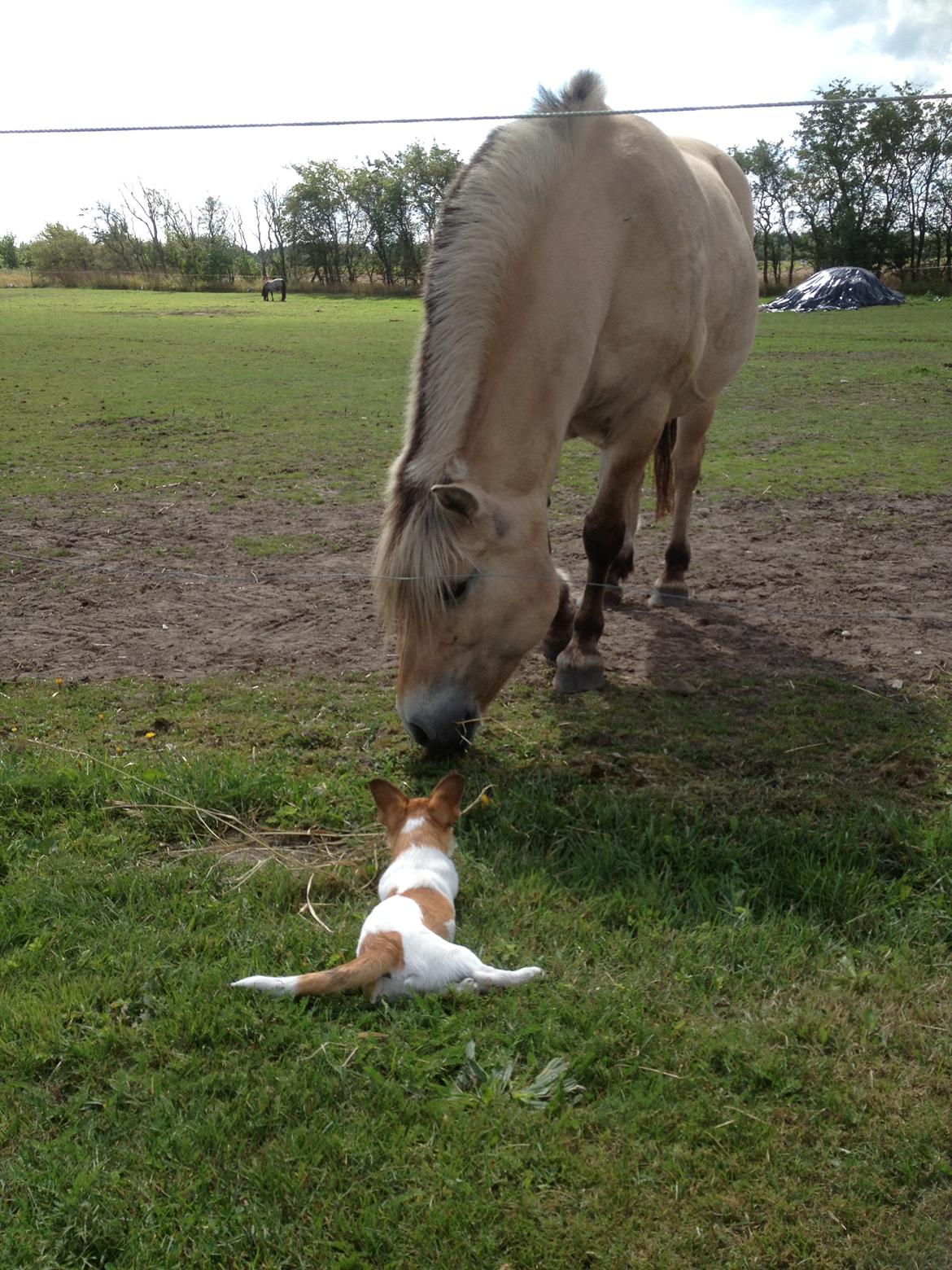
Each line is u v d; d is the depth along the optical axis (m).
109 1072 1.68
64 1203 1.47
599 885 2.12
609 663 3.16
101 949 1.93
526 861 2.18
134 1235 1.43
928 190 26.42
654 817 2.30
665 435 3.56
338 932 1.97
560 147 2.58
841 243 26.72
